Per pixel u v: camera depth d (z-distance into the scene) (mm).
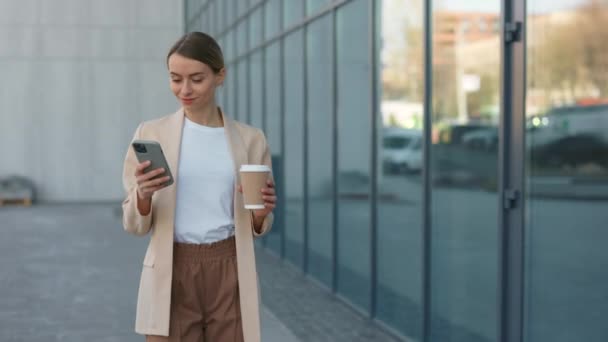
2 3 20375
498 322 4543
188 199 2715
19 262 10633
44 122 20672
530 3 4203
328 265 8172
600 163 3564
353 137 7215
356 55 7094
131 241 12961
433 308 5523
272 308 7402
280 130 10281
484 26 4688
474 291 4910
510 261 4469
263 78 11227
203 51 2607
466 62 4949
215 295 2754
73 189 20859
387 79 6336
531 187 4246
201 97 2650
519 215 4359
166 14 21219
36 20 20562
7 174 20500
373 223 6629
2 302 7938
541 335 4188
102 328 6777
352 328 6547
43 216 17094
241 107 13039
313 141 8633
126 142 21078
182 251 2717
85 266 10297
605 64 3512
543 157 4113
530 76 4230
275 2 10367
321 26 8234
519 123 4336
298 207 9438
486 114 4691
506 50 4422
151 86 21172
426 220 5570
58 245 12414
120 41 21000
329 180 8031
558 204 3967
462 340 5094
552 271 4051
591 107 3629
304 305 7531
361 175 6996
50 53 20641
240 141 2785
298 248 9492
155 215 2686
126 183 2727
